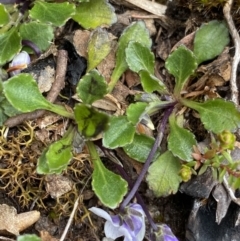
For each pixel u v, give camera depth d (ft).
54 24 0.54
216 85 0.57
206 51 0.57
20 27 0.55
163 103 0.55
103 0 0.57
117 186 0.51
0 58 0.54
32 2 0.57
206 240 0.54
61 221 0.55
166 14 0.61
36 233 0.54
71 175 0.55
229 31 0.57
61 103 0.56
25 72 0.55
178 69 0.55
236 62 0.56
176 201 0.56
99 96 0.53
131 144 0.54
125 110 0.57
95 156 0.53
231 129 0.53
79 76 0.57
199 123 0.57
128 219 0.51
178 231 0.56
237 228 0.55
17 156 0.54
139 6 0.60
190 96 0.58
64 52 0.56
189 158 0.53
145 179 0.55
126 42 0.56
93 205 0.56
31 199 0.55
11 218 0.53
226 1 0.57
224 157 0.52
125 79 0.58
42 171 0.50
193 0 0.59
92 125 0.50
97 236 0.55
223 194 0.54
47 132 0.55
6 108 0.53
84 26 0.56
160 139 0.54
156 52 0.59
